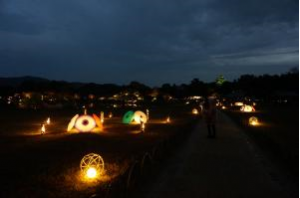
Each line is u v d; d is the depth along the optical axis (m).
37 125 34.34
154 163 12.95
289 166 12.09
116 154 15.86
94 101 121.62
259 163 13.12
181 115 51.47
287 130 25.33
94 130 28.20
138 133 25.80
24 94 91.50
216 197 8.77
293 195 8.91
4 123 36.84
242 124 30.27
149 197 8.80
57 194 9.41
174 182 10.30
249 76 127.69
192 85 172.00
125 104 106.25
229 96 128.25
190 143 19.08
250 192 9.19
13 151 17.39
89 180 10.89
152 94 164.00
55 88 121.81
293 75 96.62
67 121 40.47
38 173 12.09
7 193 9.61
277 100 99.00
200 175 11.18
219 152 15.83
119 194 8.62
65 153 16.62
